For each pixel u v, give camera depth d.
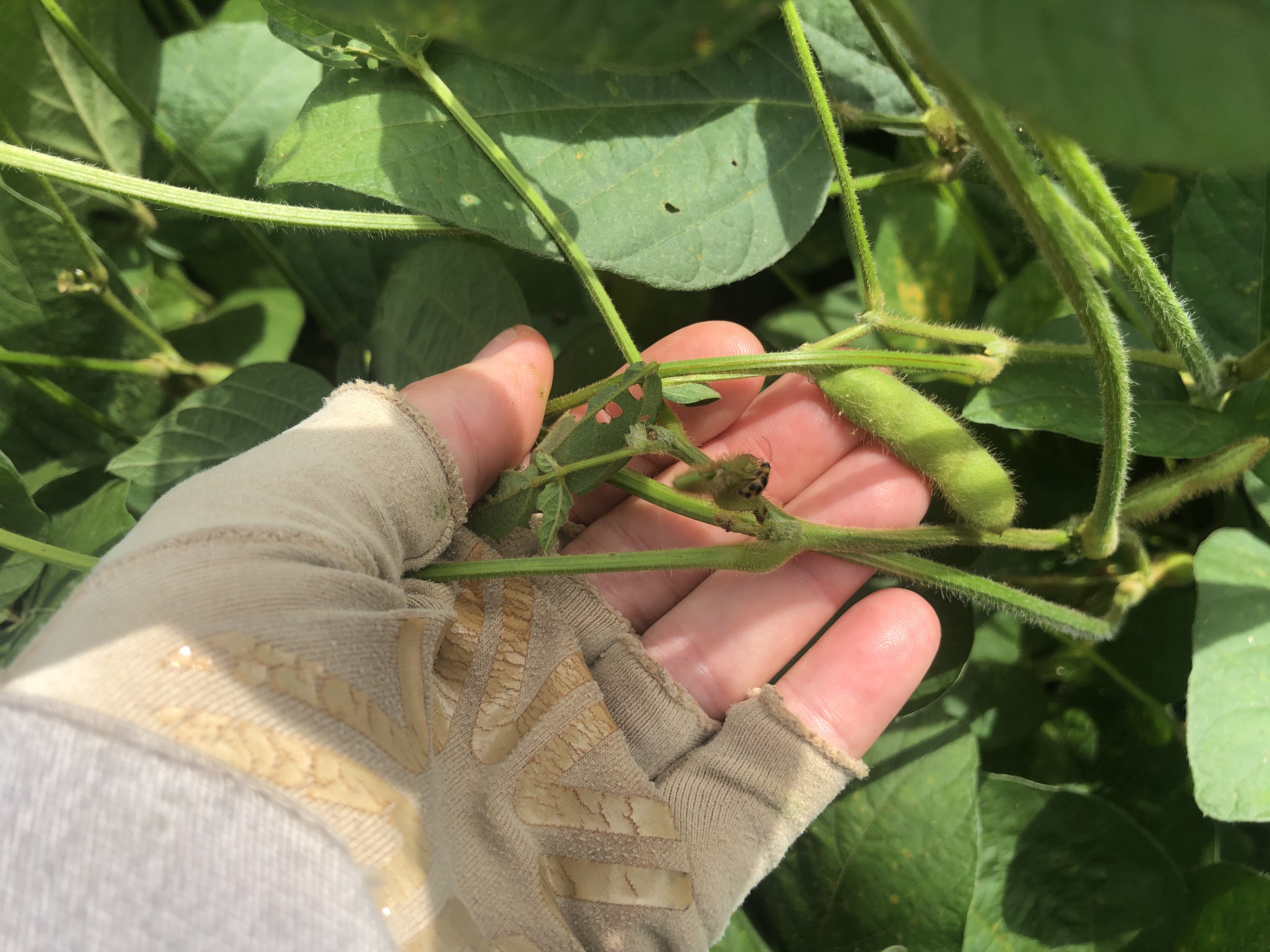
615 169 0.20
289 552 0.15
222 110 0.26
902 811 0.22
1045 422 0.19
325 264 0.27
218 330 0.27
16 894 0.12
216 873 0.12
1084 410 0.20
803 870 0.23
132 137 0.26
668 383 0.20
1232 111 0.09
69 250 0.24
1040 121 0.09
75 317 0.25
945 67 0.09
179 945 0.12
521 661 0.19
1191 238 0.21
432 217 0.20
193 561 0.14
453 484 0.18
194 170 0.25
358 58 0.19
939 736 0.23
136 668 0.13
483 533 0.20
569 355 0.25
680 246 0.20
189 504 0.15
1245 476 0.20
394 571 0.17
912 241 0.24
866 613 0.21
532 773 0.18
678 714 0.20
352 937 0.12
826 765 0.20
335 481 0.16
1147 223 0.24
